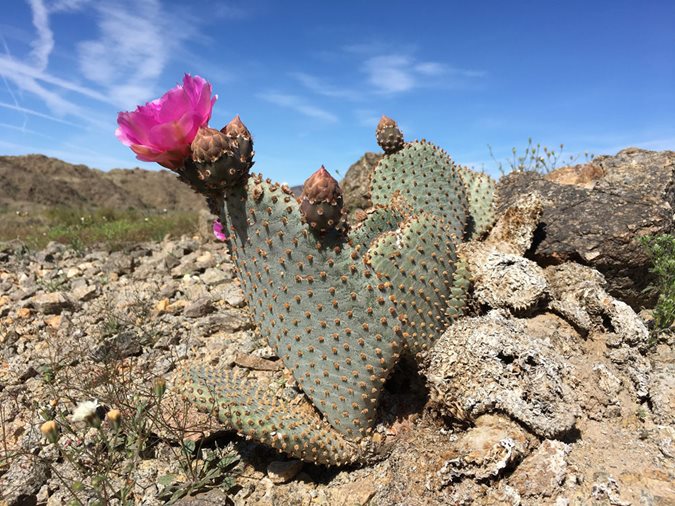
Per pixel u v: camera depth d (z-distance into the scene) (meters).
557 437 0.28
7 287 0.67
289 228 0.28
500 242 0.43
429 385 0.30
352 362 0.29
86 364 0.42
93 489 0.28
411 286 0.30
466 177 0.49
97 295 0.61
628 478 0.26
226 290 0.58
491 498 0.25
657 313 0.39
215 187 0.28
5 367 0.44
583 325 0.36
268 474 0.30
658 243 0.40
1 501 0.29
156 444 0.32
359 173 0.95
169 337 0.47
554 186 0.49
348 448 0.29
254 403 0.28
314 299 0.29
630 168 0.48
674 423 0.30
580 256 0.43
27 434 0.34
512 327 0.32
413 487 0.27
